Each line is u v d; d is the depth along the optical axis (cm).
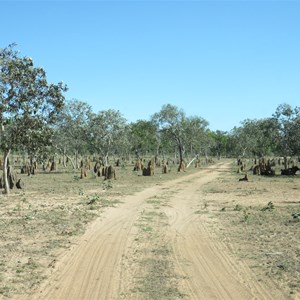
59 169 6962
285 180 4462
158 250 1340
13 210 2167
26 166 5975
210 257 1250
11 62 2812
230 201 2638
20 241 1442
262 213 2081
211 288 964
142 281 1012
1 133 2927
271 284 990
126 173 5778
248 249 1340
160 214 2102
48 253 1284
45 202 2534
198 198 2823
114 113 6738
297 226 1714
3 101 2812
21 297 898
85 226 1742
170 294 919
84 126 6594
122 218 1969
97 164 5988
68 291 941
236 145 11238
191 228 1728
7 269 1101
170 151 11062
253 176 5244
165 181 4384
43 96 2939
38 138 2955
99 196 2870
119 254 1286
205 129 8981
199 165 8300
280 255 1248
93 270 1109
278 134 5738
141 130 9725
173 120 7850
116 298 895
